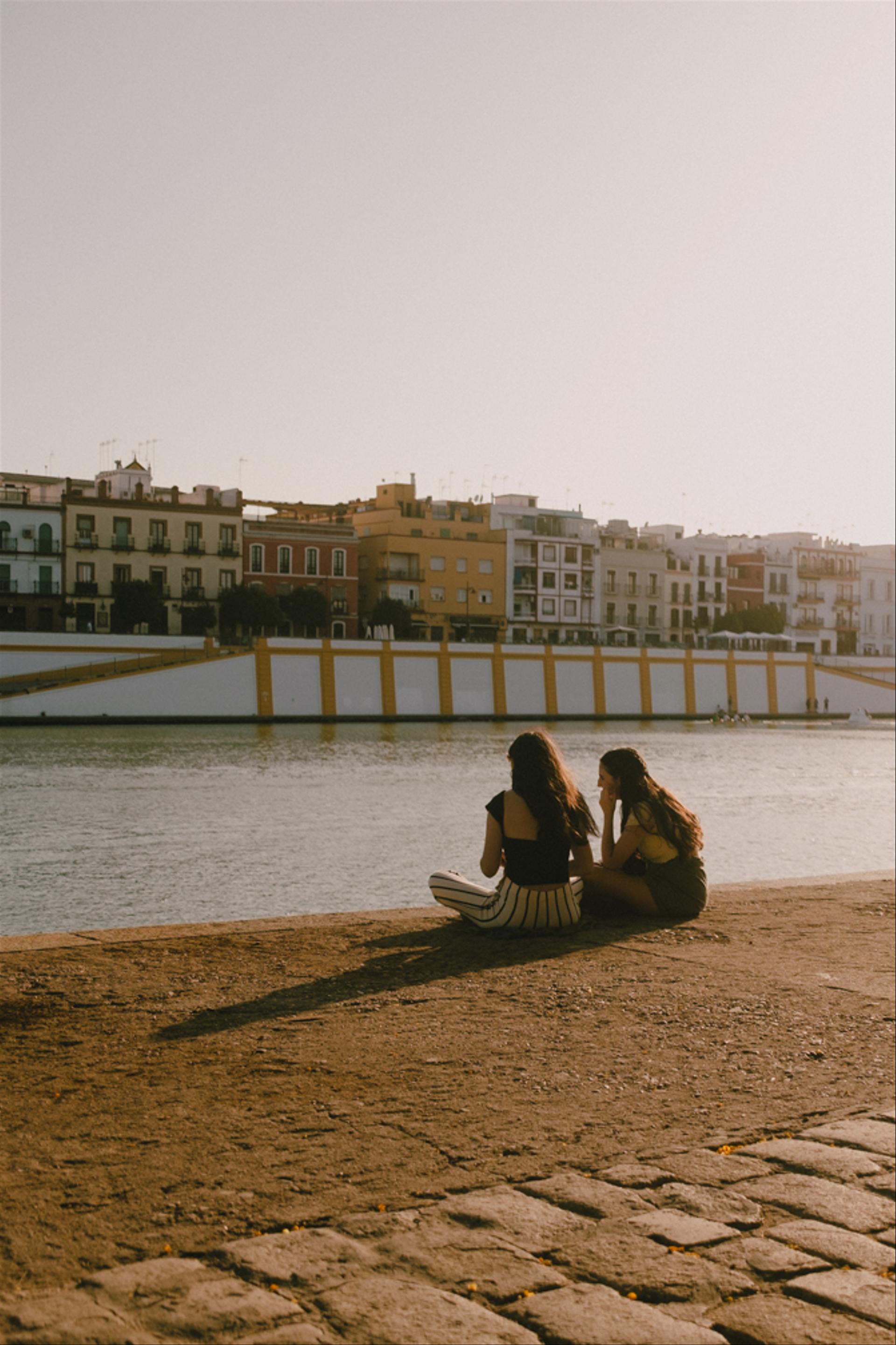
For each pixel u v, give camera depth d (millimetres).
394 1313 3652
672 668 114812
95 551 100875
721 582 139875
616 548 133375
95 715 87125
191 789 49188
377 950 9320
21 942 9422
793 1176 4883
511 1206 4500
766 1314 3734
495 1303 3764
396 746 74812
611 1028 7156
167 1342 3445
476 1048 6676
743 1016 7484
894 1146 5254
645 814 10961
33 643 86125
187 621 102750
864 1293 3871
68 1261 4000
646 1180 4812
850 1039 7023
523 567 126188
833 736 99562
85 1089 5852
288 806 44250
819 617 148000
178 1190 4625
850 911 11656
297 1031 6953
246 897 27094
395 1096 5832
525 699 106125
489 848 10016
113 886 28234
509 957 9133
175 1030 6930
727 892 12820
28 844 34375
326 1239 4176
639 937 10055
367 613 121250
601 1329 3609
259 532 109438
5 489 101500
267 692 94000
